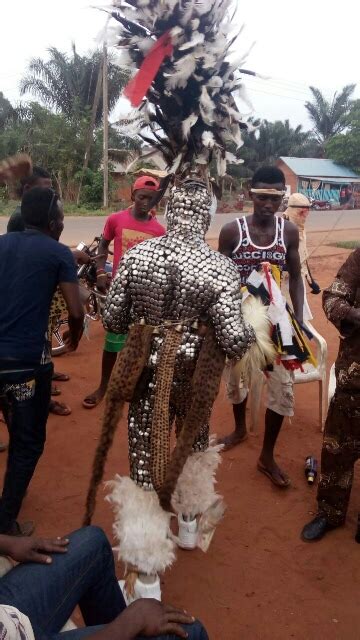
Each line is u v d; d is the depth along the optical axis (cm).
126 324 237
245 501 347
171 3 212
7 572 202
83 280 583
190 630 186
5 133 2747
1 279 282
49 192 292
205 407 218
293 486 365
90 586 208
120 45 222
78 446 406
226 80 226
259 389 408
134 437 236
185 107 228
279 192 321
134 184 427
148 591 237
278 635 251
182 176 232
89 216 2342
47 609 190
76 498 346
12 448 291
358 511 341
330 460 303
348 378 285
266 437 363
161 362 220
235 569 291
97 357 589
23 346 276
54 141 2697
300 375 414
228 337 215
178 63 212
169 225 223
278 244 338
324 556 301
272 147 4769
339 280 281
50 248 283
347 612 265
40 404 292
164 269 215
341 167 4491
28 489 353
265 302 304
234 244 339
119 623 178
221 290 215
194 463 259
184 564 293
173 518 325
